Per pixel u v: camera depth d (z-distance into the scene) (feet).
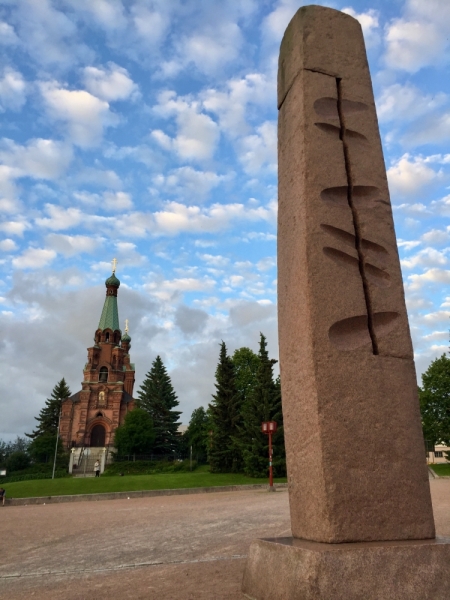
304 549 11.71
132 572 20.35
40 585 18.80
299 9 19.10
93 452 255.91
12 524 44.93
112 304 317.63
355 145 17.89
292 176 17.39
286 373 15.87
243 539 29.14
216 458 144.05
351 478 13.60
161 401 256.32
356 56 19.25
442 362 150.10
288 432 15.40
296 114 17.88
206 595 14.52
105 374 296.71
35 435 285.84
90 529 39.06
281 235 17.65
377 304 15.99
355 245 16.55
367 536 13.24
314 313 14.92
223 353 159.74
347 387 14.44
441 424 145.48
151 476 127.44
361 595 11.16
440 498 49.19
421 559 12.05
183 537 31.78
